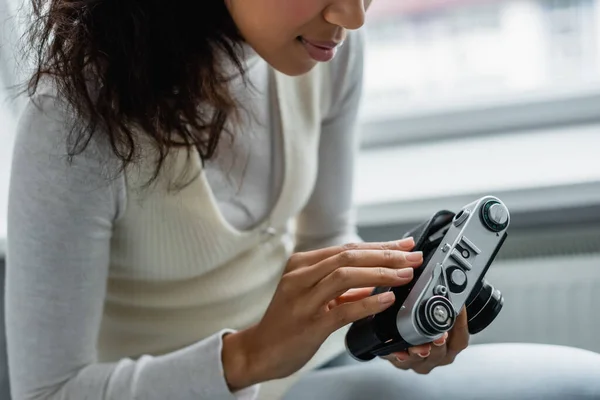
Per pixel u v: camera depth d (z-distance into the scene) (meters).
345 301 0.74
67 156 0.69
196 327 0.89
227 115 0.78
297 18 0.66
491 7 1.46
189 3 0.71
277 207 0.88
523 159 1.37
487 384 0.77
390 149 1.54
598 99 1.45
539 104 1.47
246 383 0.73
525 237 1.31
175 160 0.76
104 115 0.69
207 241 0.82
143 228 0.79
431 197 1.29
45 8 0.71
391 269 0.64
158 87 0.72
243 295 0.91
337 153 1.02
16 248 0.73
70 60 0.68
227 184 0.84
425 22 1.50
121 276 0.85
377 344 0.66
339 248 0.72
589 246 1.28
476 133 1.52
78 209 0.72
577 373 0.76
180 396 0.73
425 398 0.77
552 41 1.47
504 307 1.30
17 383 0.78
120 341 0.90
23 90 0.74
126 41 0.68
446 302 0.61
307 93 0.89
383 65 1.55
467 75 1.52
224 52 0.75
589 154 1.34
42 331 0.75
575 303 1.27
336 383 0.83
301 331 0.68
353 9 0.64
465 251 0.64
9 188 0.73
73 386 0.76
